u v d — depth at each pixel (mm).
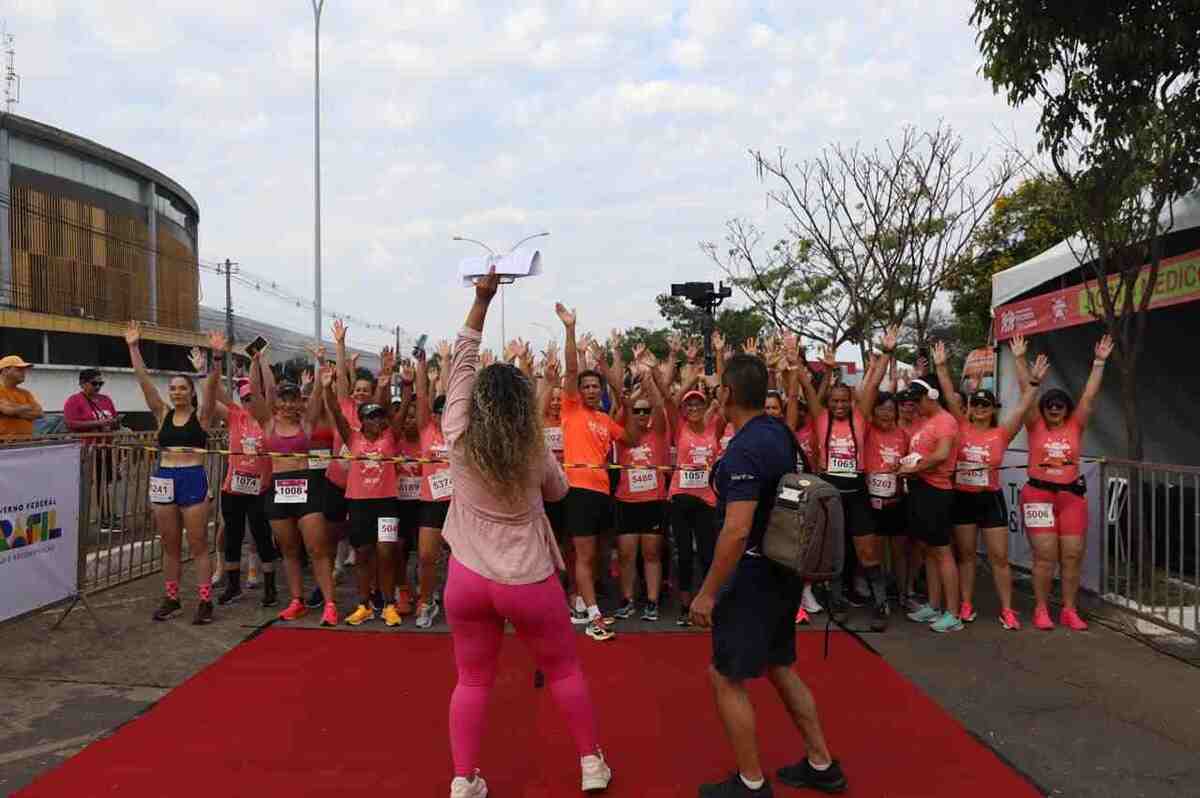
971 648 6109
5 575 5809
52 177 32969
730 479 3688
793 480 3689
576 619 6879
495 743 4477
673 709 4957
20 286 30969
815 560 3604
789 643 3889
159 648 6066
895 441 6965
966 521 6711
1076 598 6773
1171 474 6152
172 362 39375
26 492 6004
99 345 34000
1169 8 6441
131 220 37594
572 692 3861
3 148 30453
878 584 6723
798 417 7277
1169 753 4352
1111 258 7645
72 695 5145
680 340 7609
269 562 7242
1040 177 12648
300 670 5605
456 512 3775
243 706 4965
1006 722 4758
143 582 7980
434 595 6914
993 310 11000
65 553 6418
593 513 6473
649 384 7004
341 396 7363
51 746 4418
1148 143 6656
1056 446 6574
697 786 3990
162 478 6656
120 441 7617
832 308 17391
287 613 6840
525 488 3703
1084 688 5285
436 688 5270
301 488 6672
